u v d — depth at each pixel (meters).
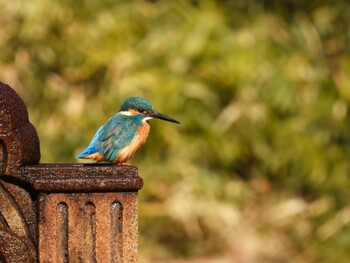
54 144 12.91
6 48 13.39
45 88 13.30
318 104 13.53
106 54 13.30
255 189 13.54
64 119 13.05
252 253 12.58
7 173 4.31
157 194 12.91
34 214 4.37
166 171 13.01
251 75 13.30
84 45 13.46
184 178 12.98
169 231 12.75
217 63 13.40
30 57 13.42
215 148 13.23
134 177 4.43
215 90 13.37
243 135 13.35
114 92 13.07
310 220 13.15
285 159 13.41
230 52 13.40
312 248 12.75
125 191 4.43
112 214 4.43
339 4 14.20
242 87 13.32
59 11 13.41
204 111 13.25
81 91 13.34
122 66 13.21
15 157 4.32
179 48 13.44
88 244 4.40
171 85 13.05
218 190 13.07
